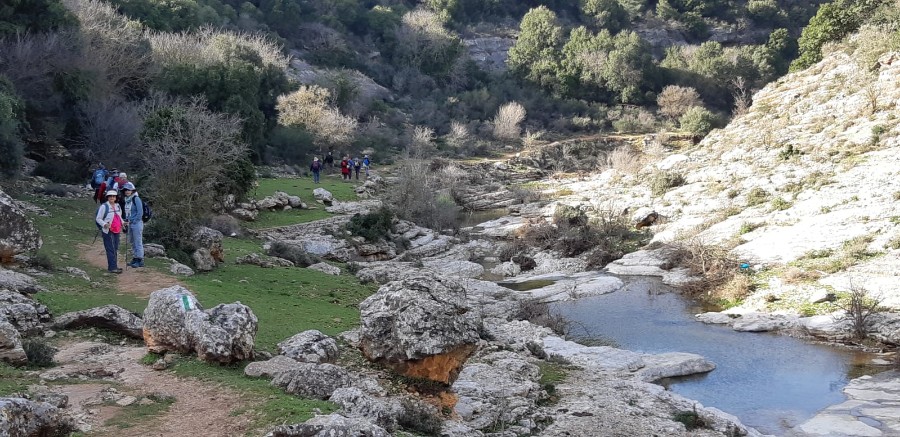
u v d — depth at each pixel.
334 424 8.28
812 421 16.56
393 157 78.06
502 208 58.38
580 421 14.41
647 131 96.62
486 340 20.50
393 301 12.77
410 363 12.45
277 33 105.25
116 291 17.58
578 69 109.12
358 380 11.77
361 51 112.31
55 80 39.12
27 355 11.89
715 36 137.88
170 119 27.52
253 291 20.50
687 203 43.47
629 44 109.44
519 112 93.31
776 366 20.83
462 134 88.19
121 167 37.88
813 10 139.62
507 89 106.81
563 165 82.62
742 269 31.00
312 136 70.56
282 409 10.00
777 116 53.47
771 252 32.00
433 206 47.88
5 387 10.31
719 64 108.00
